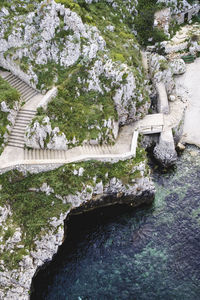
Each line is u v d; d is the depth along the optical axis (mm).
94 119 33656
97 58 35469
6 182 28609
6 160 29547
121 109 37031
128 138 36406
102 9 45469
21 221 27359
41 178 29203
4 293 24484
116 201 33625
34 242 26953
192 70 49656
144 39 51375
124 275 27375
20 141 31281
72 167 30062
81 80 34719
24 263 25797
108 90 35938
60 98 33031
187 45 52000
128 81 35844
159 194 34125
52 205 29047
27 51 34500
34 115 31969
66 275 27812
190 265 27641
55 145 31703
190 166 37219
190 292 25859
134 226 31297
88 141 33625
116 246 29656
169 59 51156
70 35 35094
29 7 37875
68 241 30344
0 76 34750
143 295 25875
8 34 35000
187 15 57500
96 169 31344
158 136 38531
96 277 27469
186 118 42875
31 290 26531
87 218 32406
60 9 34812
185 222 31062
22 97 34031
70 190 29703
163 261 28062
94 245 29906
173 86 44250
